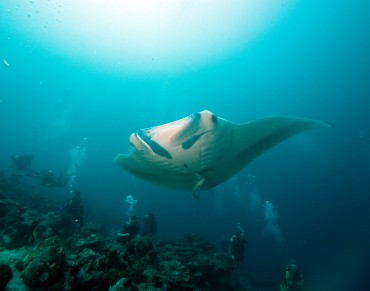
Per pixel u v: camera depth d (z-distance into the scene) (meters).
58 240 3.83
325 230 35.66
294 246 28.66
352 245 27.50
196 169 4.11
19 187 10.34
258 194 43.62
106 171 45.09
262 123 4.29
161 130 3.95
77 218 7.06
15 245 4.09
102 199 26.66
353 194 46.00
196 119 3.64
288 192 46.59
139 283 3.09
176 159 4.05
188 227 24.47
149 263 4.05
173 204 31.84
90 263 3.10
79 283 2.77
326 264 21.64
